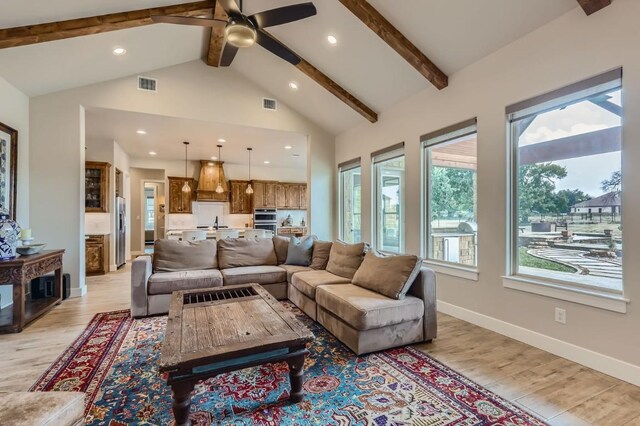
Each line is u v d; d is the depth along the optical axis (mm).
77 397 1208
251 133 5867
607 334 2248
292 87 5180
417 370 2295
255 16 2775
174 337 1832
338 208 6137
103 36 3529
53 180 4191
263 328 1979
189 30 4129
